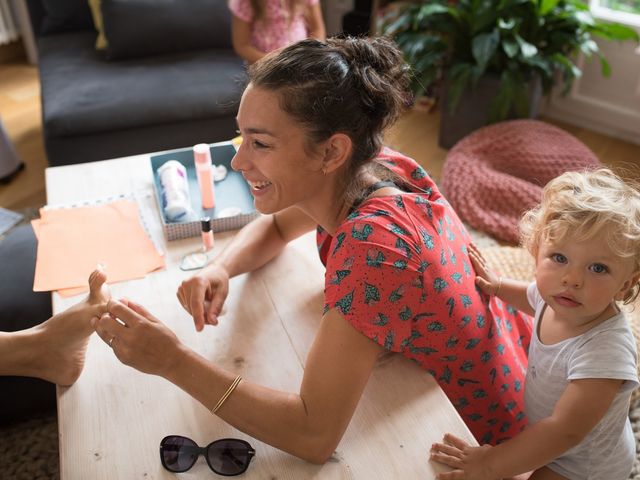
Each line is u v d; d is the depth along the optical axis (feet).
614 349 3.23
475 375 3.64
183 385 3.08
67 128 7.27
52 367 3.51
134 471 3.07
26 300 4.74
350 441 3.20
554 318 3.58
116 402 3.42
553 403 3.58
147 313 3.21
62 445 3.19
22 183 8.37
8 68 11.47
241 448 3.09
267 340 3.82
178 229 4.59
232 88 7.86
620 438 3.54
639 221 3.17
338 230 3.06
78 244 4.53
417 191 3.47
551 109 10.02
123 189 5.20
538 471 3.77
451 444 3.16
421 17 8.50
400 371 3.55
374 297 2.89
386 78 3.14
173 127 7.72
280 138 2.93
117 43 8.39
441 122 9.14
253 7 7.87
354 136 3.03
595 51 8.54
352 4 11.38
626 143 9.45
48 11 9.32
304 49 3.00
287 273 4.34
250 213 4.74
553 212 3.35
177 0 8.53
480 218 7.25
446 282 3.20
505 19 8.41
